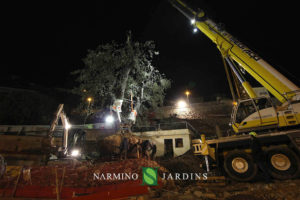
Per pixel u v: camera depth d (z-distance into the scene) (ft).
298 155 23.56
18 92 97.55
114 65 63.57
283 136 23.93
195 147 28.43
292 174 22.35
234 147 26.48
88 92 65.00
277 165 23.48
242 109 28.53
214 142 27.40
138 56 65.16
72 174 22.99
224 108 102.83
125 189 18.34
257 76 27.66
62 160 36.81
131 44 65.05
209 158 27.63
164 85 67.10
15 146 25.98
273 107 25.90
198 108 106.73
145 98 68.54
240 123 27.73
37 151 26.89
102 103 67.05
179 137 63.41
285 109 24.89
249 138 25.57
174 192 20.24
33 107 95.35
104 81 63.26
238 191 20.42
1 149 25.32
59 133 57.16
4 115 84.58
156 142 64.49
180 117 99.14
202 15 33.83
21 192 18.19
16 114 88.02
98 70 63.57
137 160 30.17
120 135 50.72
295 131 23.49
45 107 100.73
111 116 67.51
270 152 24.02
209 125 80.74
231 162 25.62
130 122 62.34
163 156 61.72
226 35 31.19
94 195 17.24
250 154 25.50
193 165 41.22
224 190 21.09
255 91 29.04
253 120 26.63
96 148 57.82
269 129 25.80
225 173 27.22
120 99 61.46
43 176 21.70
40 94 104.94
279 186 20.08
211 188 22.40
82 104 71.05
